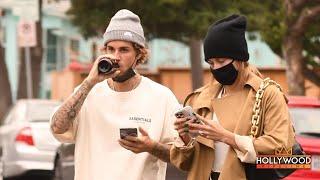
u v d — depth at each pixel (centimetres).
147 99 585
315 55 2041
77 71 2997
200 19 2189
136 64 591
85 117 585
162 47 4219
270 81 549
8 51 4128
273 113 539
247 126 543
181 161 565
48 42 4353
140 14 2214
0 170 1745
